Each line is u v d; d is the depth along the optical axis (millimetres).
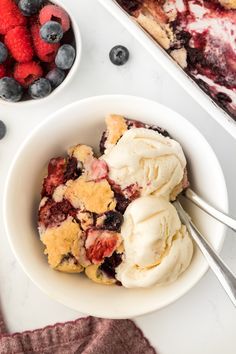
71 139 596
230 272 564
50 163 588
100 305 582
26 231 586
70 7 643
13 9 603
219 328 651
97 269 578
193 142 579
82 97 646
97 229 569
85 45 644
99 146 604
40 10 608
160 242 560
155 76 644
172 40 640
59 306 648
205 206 581
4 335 640
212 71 637
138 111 583
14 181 576
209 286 649
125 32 643
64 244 566
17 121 644
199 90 603
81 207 569
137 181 565
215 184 580
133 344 644
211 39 643
